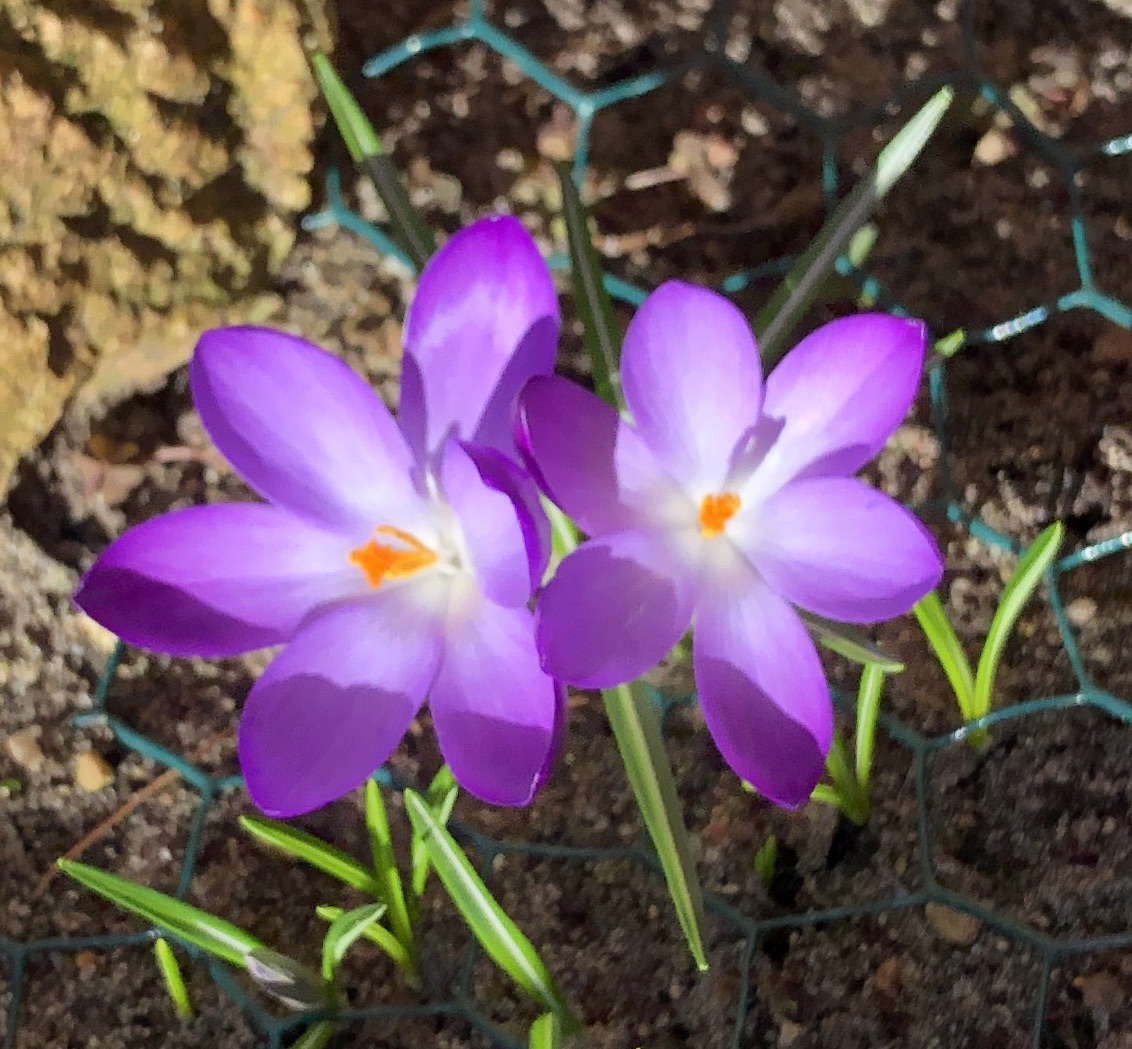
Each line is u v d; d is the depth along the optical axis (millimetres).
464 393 322
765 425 327
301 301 402
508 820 381
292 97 384
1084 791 379
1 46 354
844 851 378
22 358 366
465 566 324
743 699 320
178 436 396
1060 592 391
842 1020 367
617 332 352
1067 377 403
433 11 424
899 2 425
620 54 423
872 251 411
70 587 389
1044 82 423
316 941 373
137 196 372
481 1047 364
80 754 385
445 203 410
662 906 375
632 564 321
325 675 320
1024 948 370
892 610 316
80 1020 368
